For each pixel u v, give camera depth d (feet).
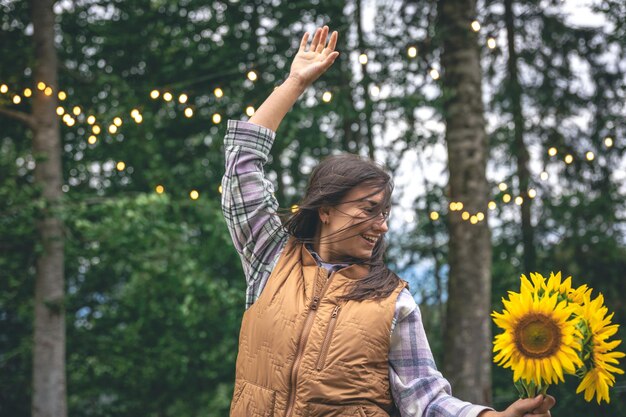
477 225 25.73
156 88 30.27
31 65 26.96
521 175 36.73
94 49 32.71
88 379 32.86
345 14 32.42
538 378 4.57
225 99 31.22
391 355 5.17
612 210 36.22
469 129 25.95
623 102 36.88
